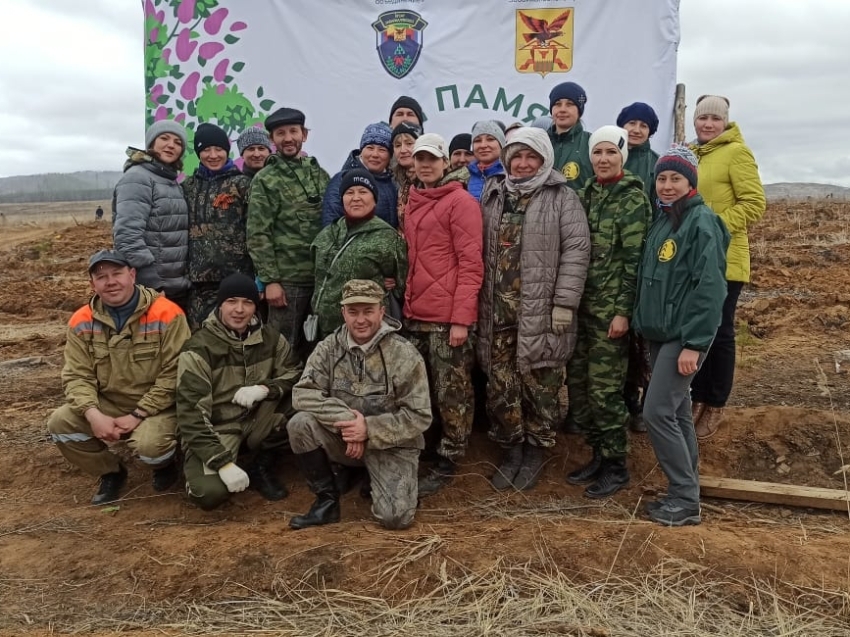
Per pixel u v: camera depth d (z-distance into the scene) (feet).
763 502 14.65
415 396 13.41
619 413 14.42
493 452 16.28
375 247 14.03
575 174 15.76
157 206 15.96
